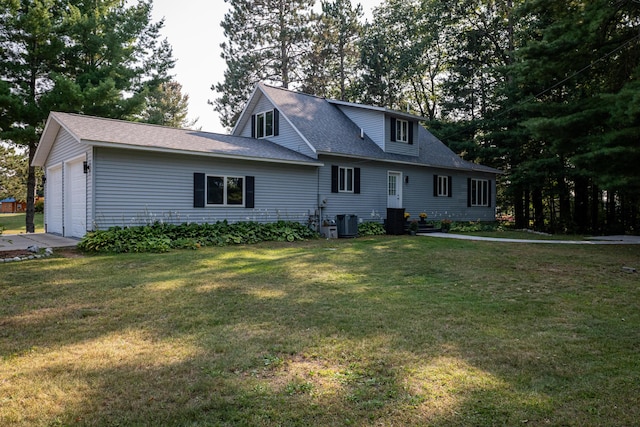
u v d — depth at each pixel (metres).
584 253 10.70
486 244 12.62
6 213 41.16
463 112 27.52
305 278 6.99
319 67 29.47
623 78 12.78
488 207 23.05
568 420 2.58
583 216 20.67
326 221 14.78
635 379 3.18
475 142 22.70
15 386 2.94
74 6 18.00
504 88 21.00
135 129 12.22
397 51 29.03
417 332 4.22
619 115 10.77
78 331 4.19
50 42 17.14
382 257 9.53
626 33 12.26
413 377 3.16
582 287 6.59
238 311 4.94
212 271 7.46
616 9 11.50
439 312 5.00
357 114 18.73
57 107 16.08
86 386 2.96
